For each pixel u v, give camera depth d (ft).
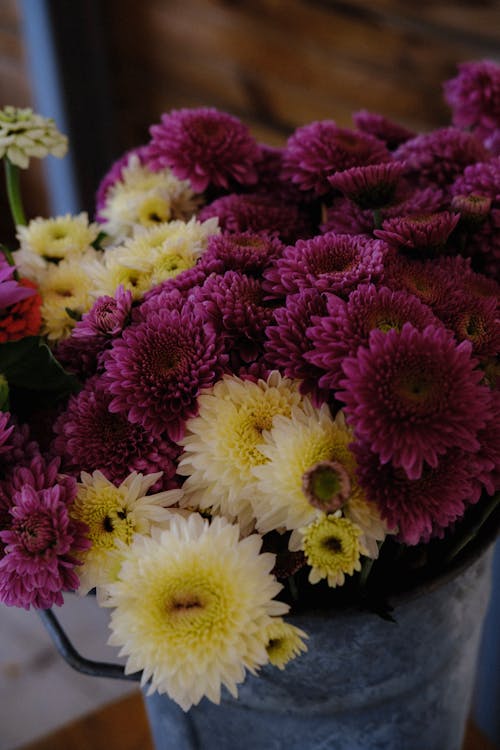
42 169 5.82
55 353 2.03
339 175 1.97
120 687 3.73
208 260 1.89
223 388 1.76
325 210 2.25
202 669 1.59
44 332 2.05
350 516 1.66
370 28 4.01
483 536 1.83
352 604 1.71
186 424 1.74
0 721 3.62
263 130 4.72
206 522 1.68
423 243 1.89
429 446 1.59
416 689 2.02
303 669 1.87
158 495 1.73
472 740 2.68
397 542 1.79
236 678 1.61
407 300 1.73
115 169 2.43
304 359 1.72
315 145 2.13
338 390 1.72
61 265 2.12
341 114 4.33
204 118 2.23
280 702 1.95
